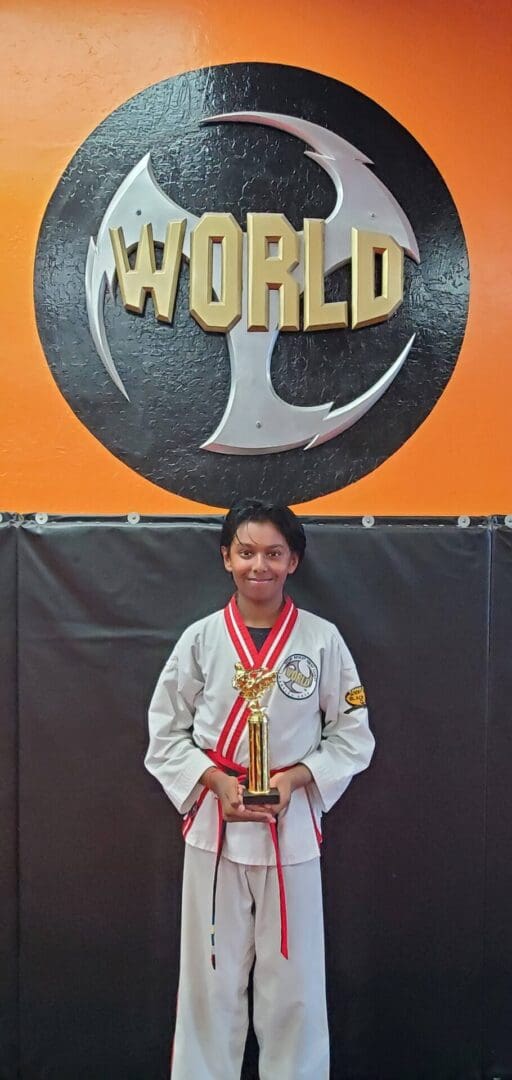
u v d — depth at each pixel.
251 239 1.82
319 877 1.62
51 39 1.83
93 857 1.79
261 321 1.81
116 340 1.83
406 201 1.85
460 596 1.83
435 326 1.86
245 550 1.57
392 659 1.82
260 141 1.84
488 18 1.86
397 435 1.85
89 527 1.79
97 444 1.82
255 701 1.51
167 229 1.82
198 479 1.83
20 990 1.78
